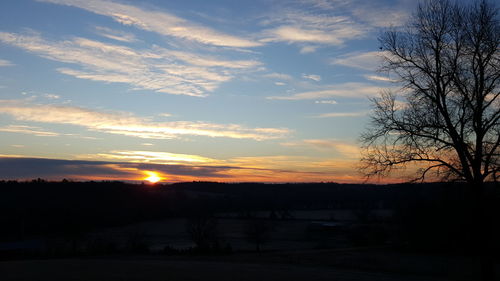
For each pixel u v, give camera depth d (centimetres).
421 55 2362
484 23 2206
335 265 3200
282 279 2011
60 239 6322
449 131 2252
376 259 3722
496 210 2370
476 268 3247
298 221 9056
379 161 2425
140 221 8931
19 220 6794
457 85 2202
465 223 3022
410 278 2411
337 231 7850
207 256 3931
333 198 10338
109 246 4978
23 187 7919
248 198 10400
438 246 4391
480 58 2217
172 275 2033
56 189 8038
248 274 2178
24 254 4675
